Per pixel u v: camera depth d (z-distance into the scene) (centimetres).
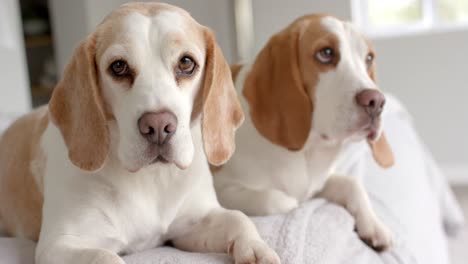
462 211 328
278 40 133
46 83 433
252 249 93
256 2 429
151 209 105
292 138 128
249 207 125
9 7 319
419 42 395
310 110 128
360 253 113
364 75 126
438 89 397
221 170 138
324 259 101
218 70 104
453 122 398
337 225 117
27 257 101
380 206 145
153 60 93
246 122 136
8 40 317
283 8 424
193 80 99
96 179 100
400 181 173
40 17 436
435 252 165
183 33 97
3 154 130
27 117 132
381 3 429
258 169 135
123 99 92
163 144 90
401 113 261
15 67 319
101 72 94
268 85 133
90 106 93
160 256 98
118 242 102
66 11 391
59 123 98
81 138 94
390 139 204
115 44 92
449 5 414
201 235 108
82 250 88
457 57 389
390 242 121
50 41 426
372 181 161
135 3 105
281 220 113
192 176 109
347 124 123
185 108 95
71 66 97
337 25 130
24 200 117
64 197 100
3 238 115
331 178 140
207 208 111
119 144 94
